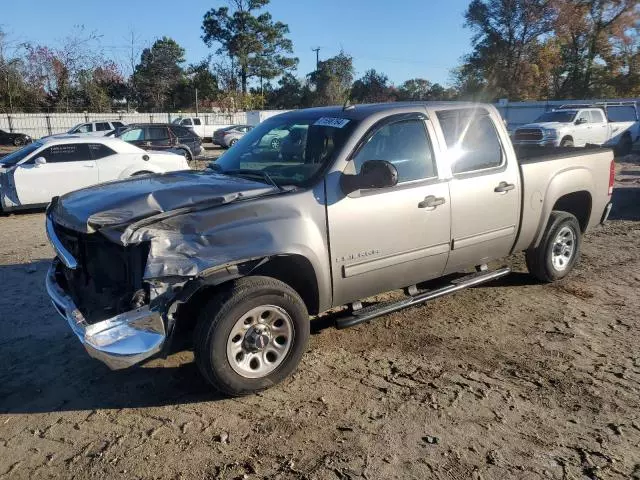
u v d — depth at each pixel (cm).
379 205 420
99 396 386
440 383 402
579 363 432
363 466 311
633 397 383
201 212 358
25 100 4009
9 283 624
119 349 335
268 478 301
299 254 381
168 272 336
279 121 491
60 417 361
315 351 452
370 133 426
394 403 375
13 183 1034
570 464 313
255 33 6156
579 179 590
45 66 4019
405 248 441
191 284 348
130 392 391
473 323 509
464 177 477
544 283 611
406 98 6862
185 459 317
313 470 307
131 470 308
